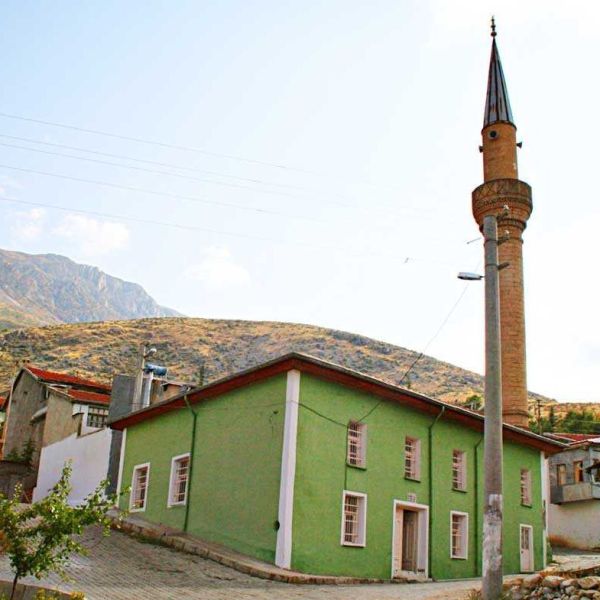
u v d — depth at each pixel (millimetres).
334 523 20453
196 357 126688
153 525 23906
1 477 40906
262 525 19938
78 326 138000
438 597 15891
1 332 132375
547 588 13820
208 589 15992
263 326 149250
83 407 37469
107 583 15828
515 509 28047
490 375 15508
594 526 44281
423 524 23406
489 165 42969
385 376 122125
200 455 23281
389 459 22750
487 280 16172
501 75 44750
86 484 32938
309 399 20688
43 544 12297
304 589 16969
